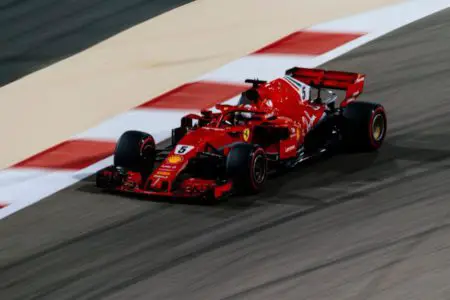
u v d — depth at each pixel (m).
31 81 66.94
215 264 41.66
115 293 40.12
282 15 72.25
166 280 40.75
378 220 44.56
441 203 45.81
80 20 76.31
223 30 70.88
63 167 54.22
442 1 73.38
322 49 66.75
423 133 54.47
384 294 38.31
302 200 47.09
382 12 71.81
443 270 39.75
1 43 73.69
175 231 44.84
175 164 47.03
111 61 68.50
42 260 43.69
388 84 61.62
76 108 62.16
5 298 40.78
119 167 49.03
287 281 39.81
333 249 42.16
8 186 52.34
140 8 77.44
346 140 52.00
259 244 43.06
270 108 50.12
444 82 61.31
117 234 45.22
